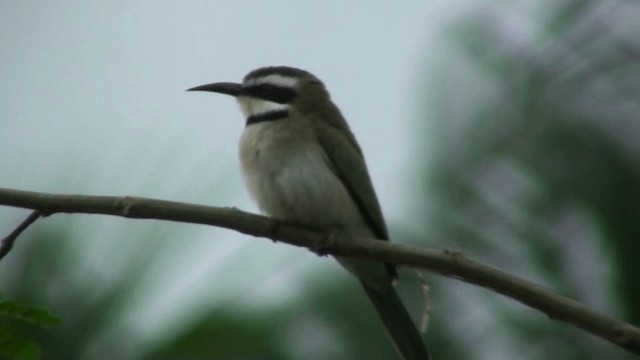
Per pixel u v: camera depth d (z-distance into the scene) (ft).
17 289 32.04
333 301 36.88
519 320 36.11
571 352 35.63
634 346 29.63
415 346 37.40
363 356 36.60
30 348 27.43
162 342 32.14
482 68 41.78
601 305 35.09
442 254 32.68
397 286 38.09
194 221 33.99
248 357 33.53
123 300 32.09
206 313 32.86
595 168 37.01
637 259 35.14
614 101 40.06
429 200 38.88
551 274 35.78
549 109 39.55
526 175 37.81
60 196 33.17
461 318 36.52
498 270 31.71
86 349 31.37
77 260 32.50
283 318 35.45
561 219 36.58
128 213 33.17
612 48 41.98
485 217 37.86
